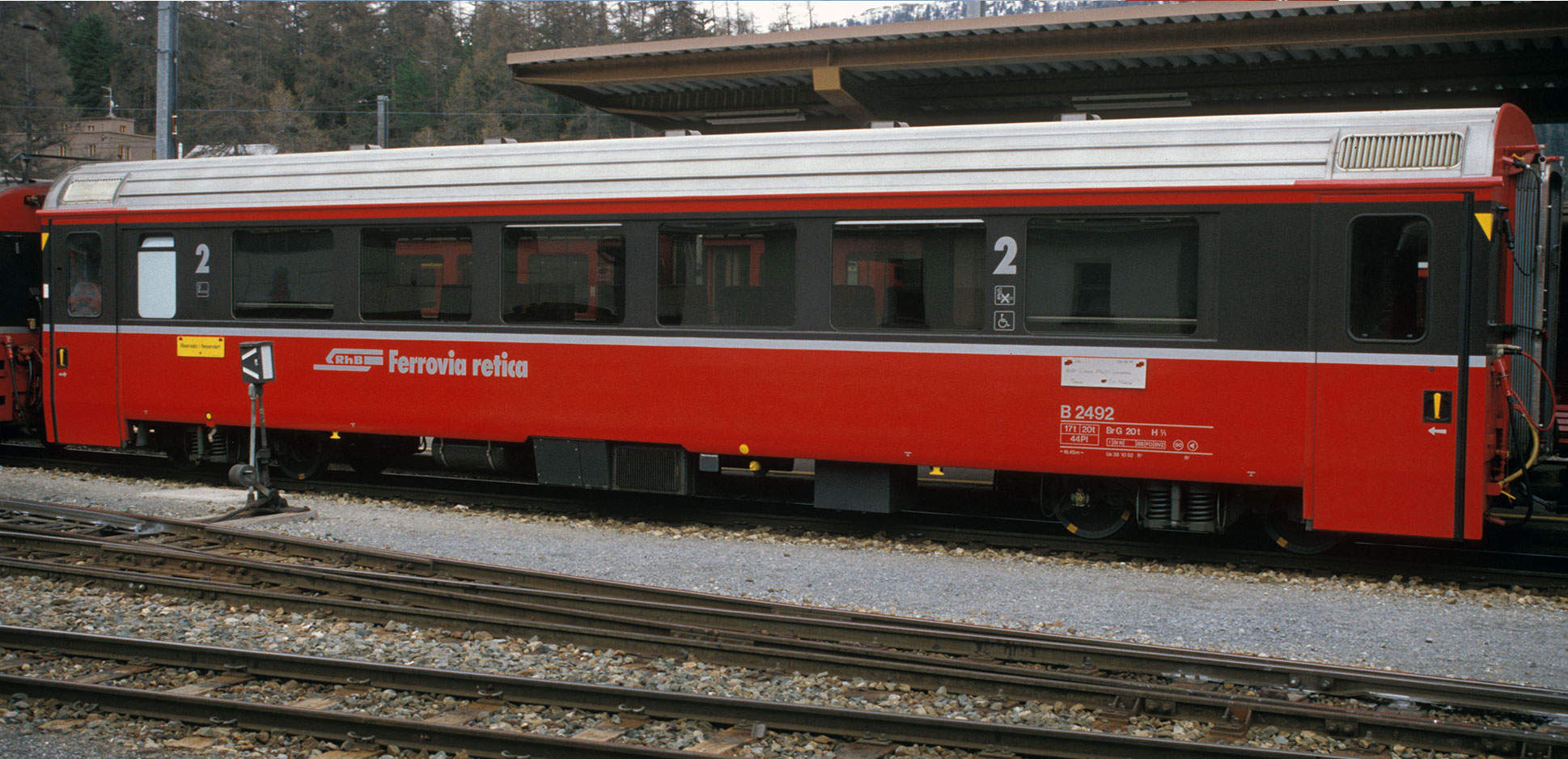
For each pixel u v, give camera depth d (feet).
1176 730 17.57
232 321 38.29
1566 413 34.37
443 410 35.76
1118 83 50.16
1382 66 45.01
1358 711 17.92
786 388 31.96
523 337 34.71
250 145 179.11
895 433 31.01
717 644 20.93
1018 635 21.63
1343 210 27.12
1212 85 48.83
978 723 16.70
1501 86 47.21
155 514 34.53
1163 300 28.66
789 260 31.89
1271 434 27.81
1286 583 28.35
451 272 35.58
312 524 33.40
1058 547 31.94
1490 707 18.16
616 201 33.37
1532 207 28.32
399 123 208.54
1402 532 26.94
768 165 32.04
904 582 27.73
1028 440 29.84
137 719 17.69
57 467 45.14
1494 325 26.61
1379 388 26.96
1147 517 30.50
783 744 16.98
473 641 22.09
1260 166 27.81
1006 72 49.49
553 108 200.64
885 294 31.09
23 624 22.67
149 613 23.75
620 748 15.80
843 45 48.26
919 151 30.78
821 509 38.22
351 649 21.39
